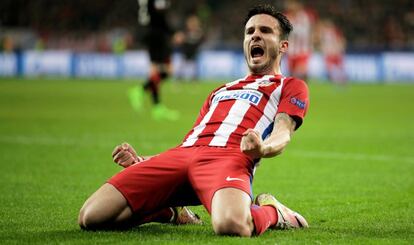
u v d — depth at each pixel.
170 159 10.98
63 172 18.67
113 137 27.16
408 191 15.82
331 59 65.06
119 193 10.66
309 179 17.73
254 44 11.79
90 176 18.06
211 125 11.39
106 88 63.00
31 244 9.93
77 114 38.19
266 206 10.73
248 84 11.79
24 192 15.57
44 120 34.31
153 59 36.94
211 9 85.62
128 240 10.09
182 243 9.80
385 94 56.91
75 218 12.45
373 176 18.16
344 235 10.61
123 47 82.38
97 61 81.00
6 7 87.94
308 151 23.33
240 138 11.08
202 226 11.59
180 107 44.69
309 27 49.47
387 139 26.81
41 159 21.09
